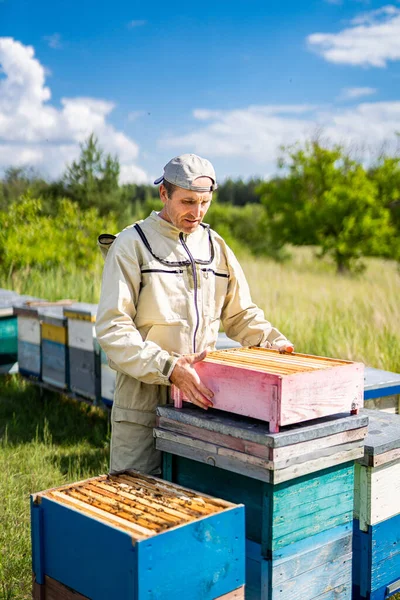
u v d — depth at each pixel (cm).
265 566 222
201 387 235
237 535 208
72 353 587
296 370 227
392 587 276
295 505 226
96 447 524
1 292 782
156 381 243
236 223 3241
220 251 282
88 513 205
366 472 262
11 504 391
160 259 260
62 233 1423
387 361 645
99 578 196
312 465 224
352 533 257
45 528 218
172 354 245
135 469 258
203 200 254
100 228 1482
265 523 221
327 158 2514
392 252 2288
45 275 1239
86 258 1412
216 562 202
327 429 227
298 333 762
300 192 2594
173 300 261
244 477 230
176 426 249
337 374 232
